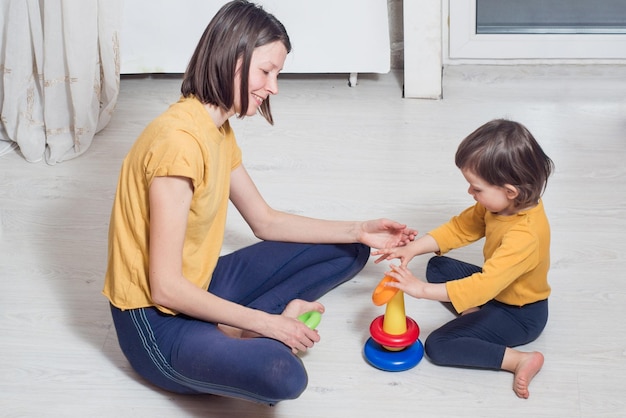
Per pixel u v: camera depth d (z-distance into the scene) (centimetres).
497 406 167
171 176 149
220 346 154
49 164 252
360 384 173
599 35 294
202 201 155
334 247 190
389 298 169
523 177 163
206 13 280
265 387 149
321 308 175
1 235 220
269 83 153
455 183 238
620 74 292
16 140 253
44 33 240
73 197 237
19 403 171
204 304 156
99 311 195
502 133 163
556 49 297
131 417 167
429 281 196
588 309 191
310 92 289
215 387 156
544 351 180
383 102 282
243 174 183
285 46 153
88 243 218
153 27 282
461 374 175
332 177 242
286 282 184
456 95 284
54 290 202
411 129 265
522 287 176
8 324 192
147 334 161
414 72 279
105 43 251
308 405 169
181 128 150
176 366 158
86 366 180
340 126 268
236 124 270
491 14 299
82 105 247
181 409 168
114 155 255
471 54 301
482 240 213
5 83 248
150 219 153
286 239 188
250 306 178
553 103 276
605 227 217
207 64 150
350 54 282
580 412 165
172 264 154
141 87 294
